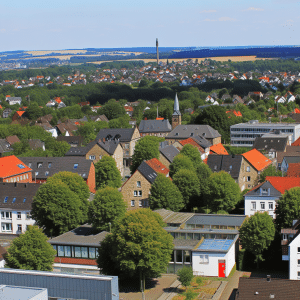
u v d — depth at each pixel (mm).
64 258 108062
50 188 123062
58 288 77250
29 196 138750
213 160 165375
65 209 121938
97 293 75375
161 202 135500
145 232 92188
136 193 145750
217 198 136625
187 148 181250
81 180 135000
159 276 97562
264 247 103375
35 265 95500
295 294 76500
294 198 109938
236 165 161625
